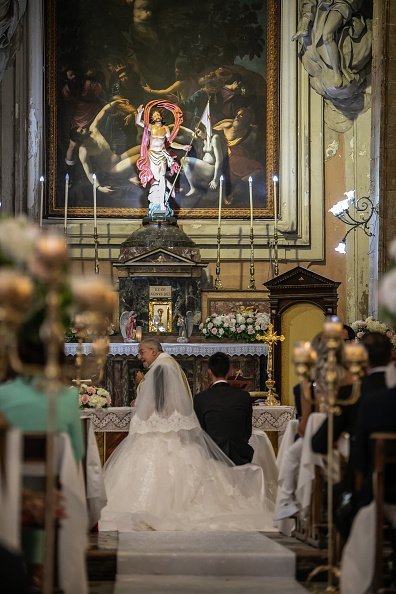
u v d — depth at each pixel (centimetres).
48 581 543
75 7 1728
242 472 991
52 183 1708
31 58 1692
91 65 1727
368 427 646
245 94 1745
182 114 1727
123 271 1605
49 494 550
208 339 1496
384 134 1406
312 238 1728
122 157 1719
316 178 1733
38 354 631
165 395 1009
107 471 1005
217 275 1666
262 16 1741
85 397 1138
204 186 1725
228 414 1017
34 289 605
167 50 1742
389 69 1406
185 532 884
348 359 697
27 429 636
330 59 1683
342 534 686
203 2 1750
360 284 1700
